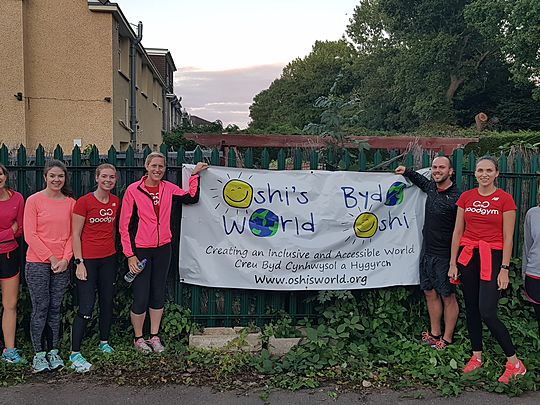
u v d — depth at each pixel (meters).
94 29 18.00
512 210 4.85
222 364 5.18
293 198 5.76
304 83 68.38
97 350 5.36
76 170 5.63
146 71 25.84
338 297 5.74
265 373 5.05
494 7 32.81
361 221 5.81
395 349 5.38
